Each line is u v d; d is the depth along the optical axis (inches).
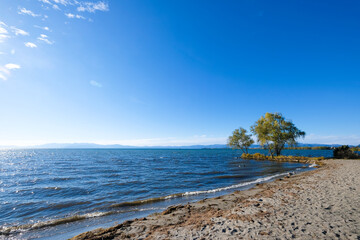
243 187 670.5
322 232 242.7
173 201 510.9
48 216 417.4
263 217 311.9
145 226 310.0
